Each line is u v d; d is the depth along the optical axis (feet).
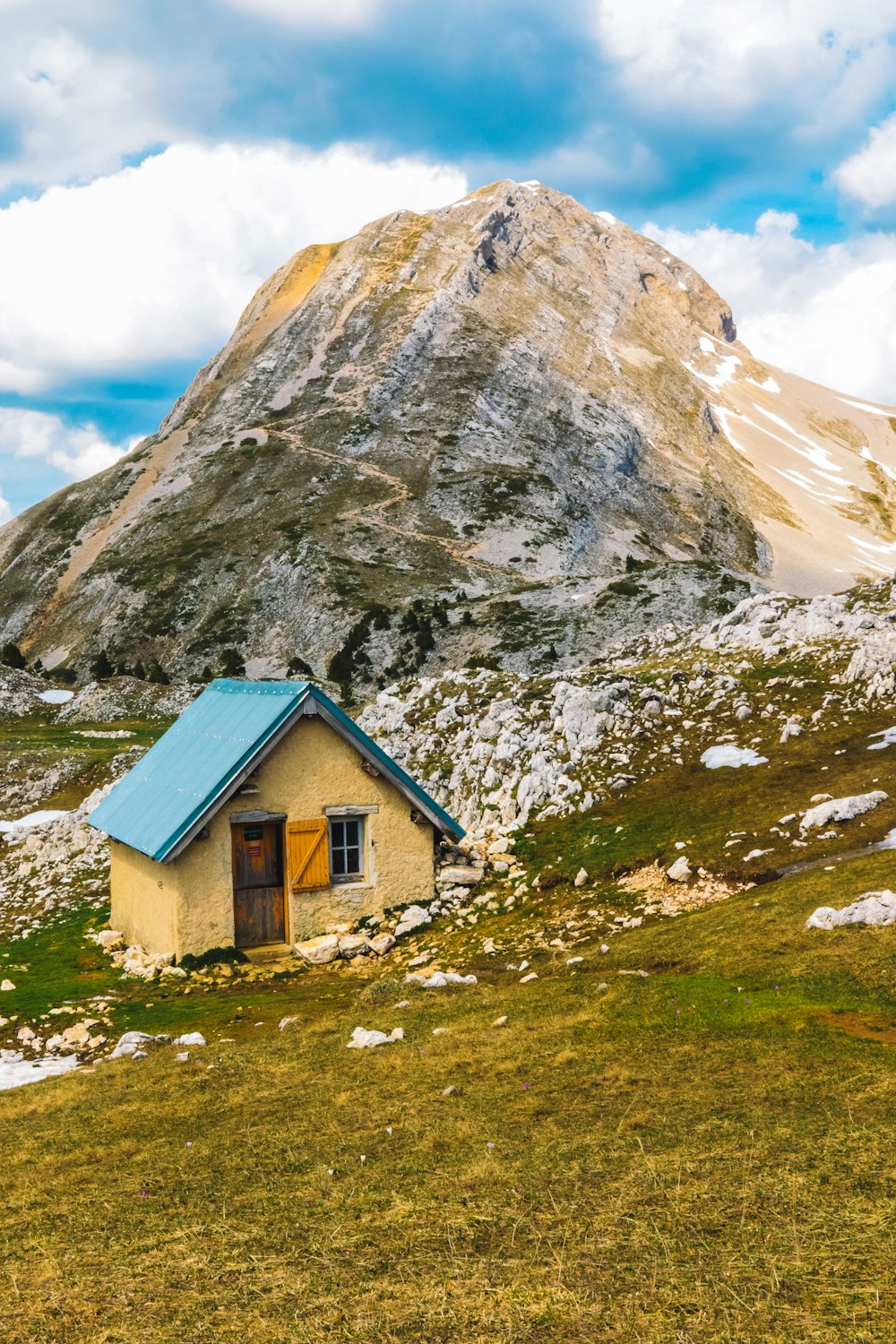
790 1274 28.81
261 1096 50.62
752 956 60.13
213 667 554.87
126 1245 36.11
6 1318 31.81
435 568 625.00
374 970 84.94
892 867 68.80
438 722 132.87
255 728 93.50
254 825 94.58
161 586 650.43
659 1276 29.63
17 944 105.91
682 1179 35.40
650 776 104.73
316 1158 41.86
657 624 436.35
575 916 82.58
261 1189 39.45
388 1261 32.73
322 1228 35.45
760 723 107.55
